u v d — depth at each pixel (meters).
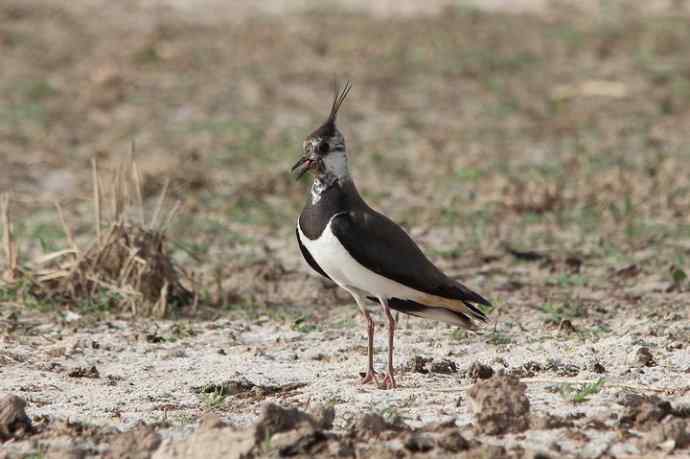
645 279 14.45
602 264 15.31
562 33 33.38
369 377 10.08
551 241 16.52
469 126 25.00
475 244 16.36
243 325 12.65
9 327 12.24
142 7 37.84
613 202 18.41
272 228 17.69
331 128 10.15
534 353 11.03
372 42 33.16
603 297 13.72
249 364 10.88
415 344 11.62
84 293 13.43
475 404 8.48
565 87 28.22
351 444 7.89
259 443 7.80
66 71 29.92
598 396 9.31
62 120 25.38
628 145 22.80
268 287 14.37
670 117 25.33
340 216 9.95
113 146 23.09
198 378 10.34
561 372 10.29
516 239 16.64
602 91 27.58
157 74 29.80
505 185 19.38
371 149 22.97
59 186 20.12
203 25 35.62
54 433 8.43
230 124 24.61
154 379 10.37
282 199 19.56
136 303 13.15
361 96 27.77
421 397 9.52
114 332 12.24
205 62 31.05
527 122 25.27
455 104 27.09
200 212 18.52
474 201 19.02
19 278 13.64
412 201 19.14
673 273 14.14
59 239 16.48
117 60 30.95
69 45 32.72
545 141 23.50
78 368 10.48
